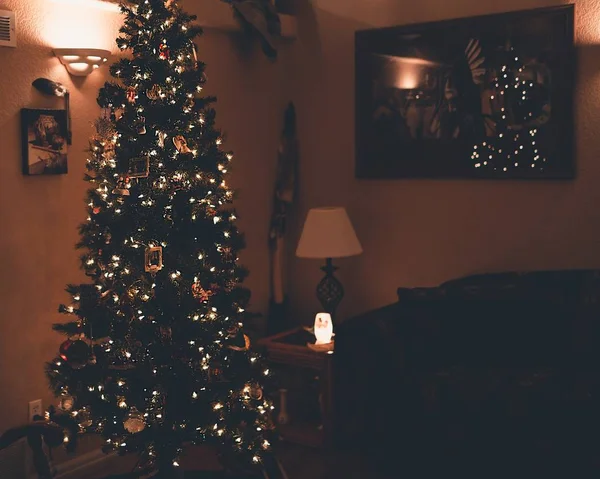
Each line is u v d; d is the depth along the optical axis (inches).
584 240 180.1
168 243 138.0
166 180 139.6
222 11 189.6
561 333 162.9
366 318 167.0
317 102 213.5
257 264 213.9
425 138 197.2
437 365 165.0
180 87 139.3
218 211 145.3
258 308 215.2
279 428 183.5
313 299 218.5
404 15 198.5
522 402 147.7
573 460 146.0
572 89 178.4
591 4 175.9
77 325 143.3
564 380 150.1
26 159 150.4
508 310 166.7
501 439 150.0
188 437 141.1
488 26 186.2
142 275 140.2
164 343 140.6
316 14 211.0
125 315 141.9
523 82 183.3
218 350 144.0
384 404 162.2
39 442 116.6
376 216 207.3
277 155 217.6
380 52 201.2
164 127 137.7
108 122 143.6
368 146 205.2
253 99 207.9
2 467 111.0
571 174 179.8
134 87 139.8
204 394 139.9
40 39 152.7
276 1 216.8
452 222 196.4
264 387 160.4
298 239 219.5
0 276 148.8
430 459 157.6
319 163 215.0
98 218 137.4
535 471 149.0
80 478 162.1
